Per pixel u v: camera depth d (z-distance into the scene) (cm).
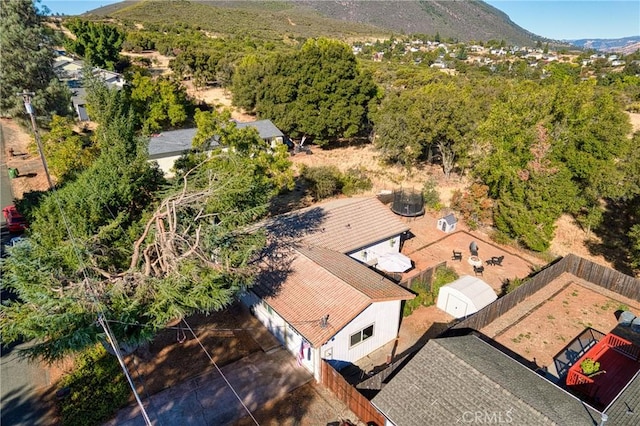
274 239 2198
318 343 1526
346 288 1759
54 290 1359
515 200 2809
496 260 2602
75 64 6419
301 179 3950
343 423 1415
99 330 1270
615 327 2050
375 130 4678
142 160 1950
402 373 1392
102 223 1717
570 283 2438
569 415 1165
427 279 2266
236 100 5881
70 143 3100
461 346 1495
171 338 1878
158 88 5078
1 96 3697
